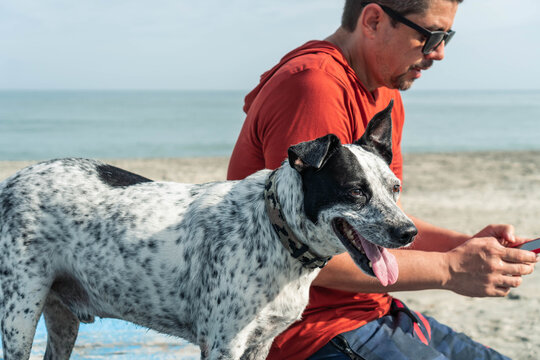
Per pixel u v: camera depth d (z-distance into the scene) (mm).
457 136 38094
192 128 46844
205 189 3039
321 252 2688
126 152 27188
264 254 2709
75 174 3137
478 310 5562
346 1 3359
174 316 2980
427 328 3299
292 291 2758
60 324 3291
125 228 2955
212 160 18453
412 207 10500
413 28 3090
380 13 3133
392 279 2576
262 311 2727
